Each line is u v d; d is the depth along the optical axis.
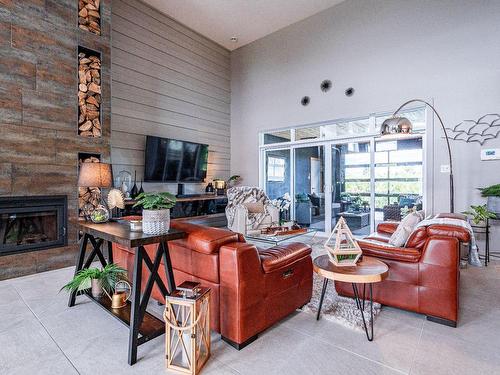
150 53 5.36
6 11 3.11
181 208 5.67
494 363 1.66
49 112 3.44
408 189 4.83
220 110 6.92
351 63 5.30
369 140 5.23
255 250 1.85
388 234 3.73
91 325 2.11
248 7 5.42
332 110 5.55
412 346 1.83
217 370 1.61
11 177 3.15
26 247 3.28
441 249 2.10
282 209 5.58
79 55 3.82
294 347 1.82
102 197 3.71
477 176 4.16
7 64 3.11
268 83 6.48
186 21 5.84
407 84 4.73
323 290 2.17
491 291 2.77
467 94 4.22
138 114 5.16
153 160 5.25
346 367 1.63
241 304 1.75
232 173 7.19
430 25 4.51
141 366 1.64
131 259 2.58
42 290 2.79
